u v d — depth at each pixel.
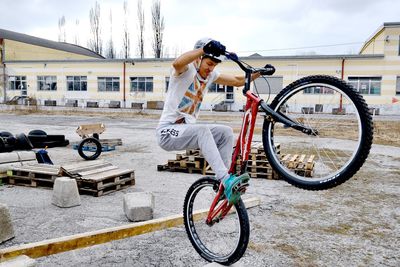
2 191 6.15
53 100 38.22
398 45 28.56
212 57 3.21
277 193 6.24
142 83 35.69
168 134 3.20
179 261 3.64
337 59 29.58
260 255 3.80
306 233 4.44
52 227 4.47
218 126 3.20
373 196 6.15
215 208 3.41
